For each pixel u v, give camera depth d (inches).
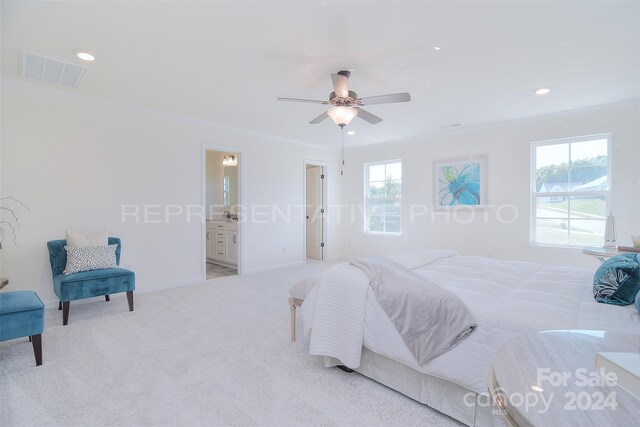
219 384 76.5
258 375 80.7
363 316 75.4
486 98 136.3
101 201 142.9
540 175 165.2
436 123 175.9
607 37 88.4
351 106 110.0
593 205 149.8
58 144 131.3
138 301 141.8
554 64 104.7
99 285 119.4
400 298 70.7
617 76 113.9
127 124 149.7
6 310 80.0
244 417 64.8
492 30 85.3
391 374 74.7
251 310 130.4
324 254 253.6
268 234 211.9
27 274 124.6
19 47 94.9
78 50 96.5
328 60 102.7
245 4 74.7
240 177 196.7
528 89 126.1
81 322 115.7
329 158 252.7
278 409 67.5
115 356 90.0
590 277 89.5
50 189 129.7
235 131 191.9
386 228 234.4
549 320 57.6
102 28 84.7
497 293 74.8
